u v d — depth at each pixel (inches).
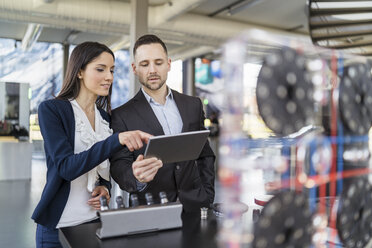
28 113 330.0
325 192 34.3
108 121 70.3
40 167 357.1
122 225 47.8
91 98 64.2
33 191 240.1
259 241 29.4
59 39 410.0
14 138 324.5
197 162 76.9
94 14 261.1
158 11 282.2
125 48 445.4
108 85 62.5
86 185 60.9
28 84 329.7
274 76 28.7
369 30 81.1
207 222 55.2
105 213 46.8
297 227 32.0
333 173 35.2
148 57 69.4
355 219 37.5
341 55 35.7
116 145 52.7
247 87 26.3
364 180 38.4
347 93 36.4
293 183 31.3
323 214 34.2
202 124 78.9
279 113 28.8
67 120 59.6
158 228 50.3
